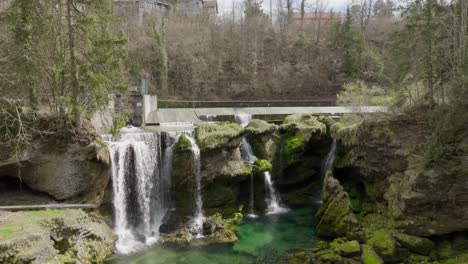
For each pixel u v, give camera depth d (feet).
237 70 212.84
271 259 65.77
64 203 69.26
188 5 293.84
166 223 82.07
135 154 80.28
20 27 64.64
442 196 64.95
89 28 70.33
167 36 209.77
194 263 64.39
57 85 72.79
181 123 124.36
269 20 272.10
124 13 197.06
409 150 75.00
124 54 76.02
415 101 82.64
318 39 232.53
